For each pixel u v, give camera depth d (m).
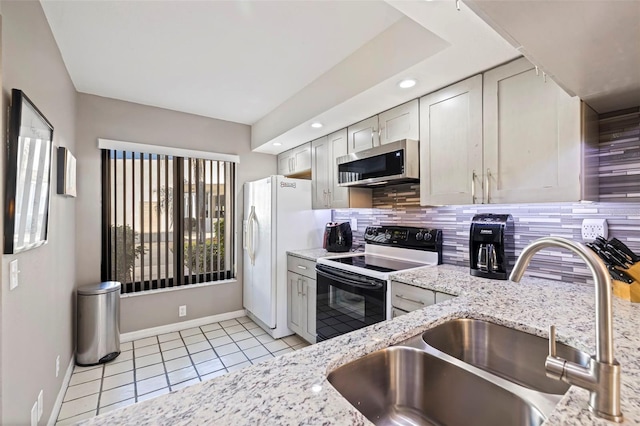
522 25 0.83
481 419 0.85
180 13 1.75
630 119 1.45
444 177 1.91
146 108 3.17
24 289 1.35
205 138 3.54
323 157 3.13
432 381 0.94
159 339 3.07
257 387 0.67
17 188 1.20
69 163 2.15
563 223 1.69
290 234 3.20
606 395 0.57
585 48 0.94
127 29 1.89
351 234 3.17
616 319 1.08
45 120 1.56
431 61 1.61
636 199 1.43
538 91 1.49
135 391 2.17
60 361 2.04
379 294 2.02
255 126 3.76
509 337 1.11
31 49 1.49
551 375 0.64
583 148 1.36
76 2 1.65
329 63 2.28
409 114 2.16
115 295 2.69
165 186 3.28
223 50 2.12
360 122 2.62
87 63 2.30
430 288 1.69
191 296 3.41
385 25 1.82
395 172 2.12
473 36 1.39
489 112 1.68
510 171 1.59
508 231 1.83
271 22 1.81
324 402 0.62
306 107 2.66
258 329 3.34
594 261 0.61
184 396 0.64
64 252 2.19
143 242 3.15
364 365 0.88
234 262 3.73
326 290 2.55
